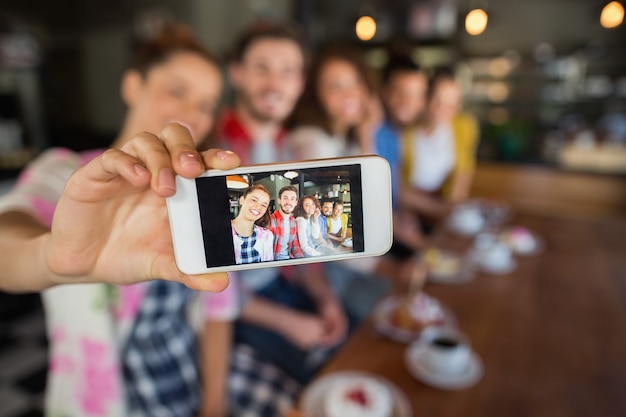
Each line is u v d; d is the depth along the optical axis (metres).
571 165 3.84
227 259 0.49
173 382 1.08
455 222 2.14
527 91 4.66
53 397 0.98
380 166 0.51
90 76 4.05
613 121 4.21
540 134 4.34
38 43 3.47
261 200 0.49
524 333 1.14
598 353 1.05
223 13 4.18
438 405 0.86
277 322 1.42
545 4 4.71
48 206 0.77
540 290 1.42
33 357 2.25
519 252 1.79
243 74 1.57
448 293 1.39
